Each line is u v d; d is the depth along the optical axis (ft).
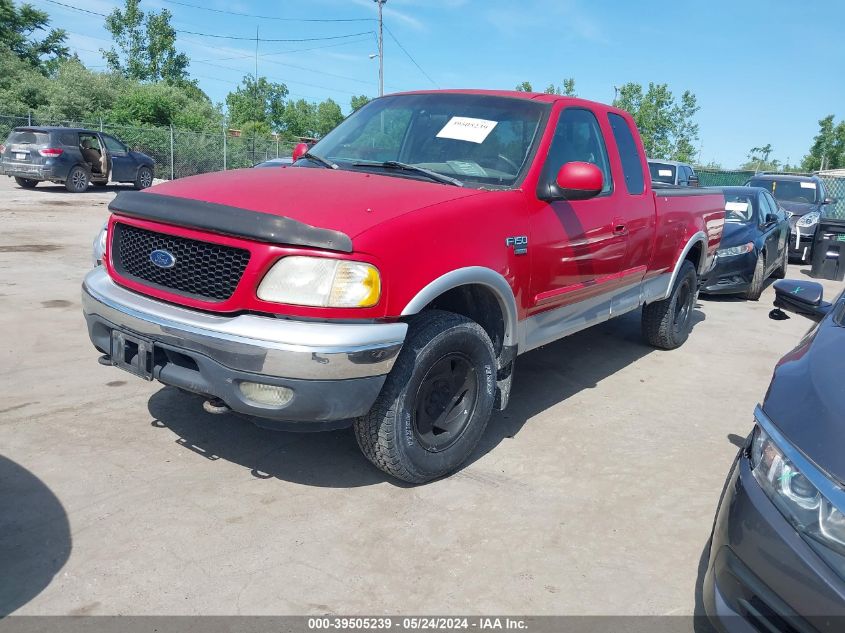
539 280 13.25
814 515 6.83
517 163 13.35
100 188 69.41
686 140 174.40
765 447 7.70
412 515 10.93
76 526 10.02
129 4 231.30
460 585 9.33
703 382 18.72
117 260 11.78
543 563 9.94
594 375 18.71
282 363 9.62
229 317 10.16
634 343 22.35
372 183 12.07
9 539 9.60
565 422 15.16
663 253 18.67
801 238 47.01
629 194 16.65
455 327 11.32
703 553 10.45
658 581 9.69
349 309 9.85
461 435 12.08
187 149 97.66
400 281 10.26
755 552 7.15
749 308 30.12
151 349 10.66
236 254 10.14
